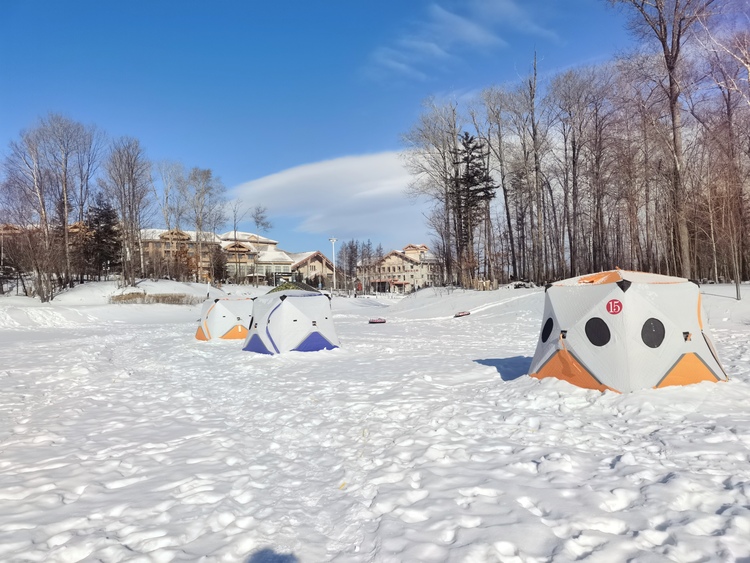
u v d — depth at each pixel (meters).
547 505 3.72
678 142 25.05
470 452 5.10
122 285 48.12
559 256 43.09
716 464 4.39
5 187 43.12
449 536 3.33
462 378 9.70
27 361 14.04
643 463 4.53
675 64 24.72
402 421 6.58
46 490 4.52
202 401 8.54
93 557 3.26
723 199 23.89
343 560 3.17
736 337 13.69
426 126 42.41
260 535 3.53
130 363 13.78
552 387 7.68
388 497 4.03
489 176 41.72
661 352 7.29
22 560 3.25
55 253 43.59
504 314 26.52
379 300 58.03
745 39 23.56
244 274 78.38
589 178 38.88
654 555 2.97
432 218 53.44
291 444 5.83
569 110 38.03
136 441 6.13
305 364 12.43
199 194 65.88
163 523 3.75
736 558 2.89
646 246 36.28
